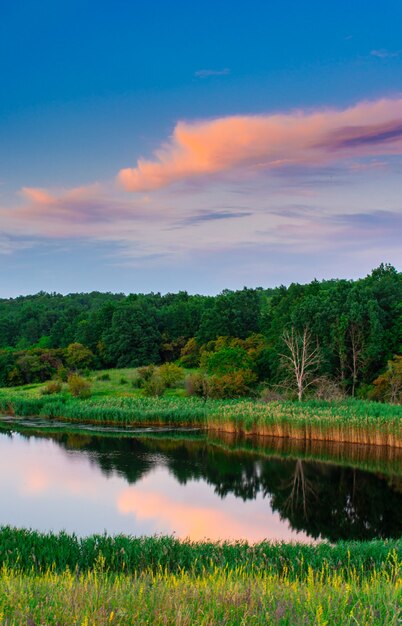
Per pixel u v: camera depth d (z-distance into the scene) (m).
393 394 61.78
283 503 35.56
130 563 18.56
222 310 111.62
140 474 43.16
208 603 8.95
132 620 7.94
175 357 118.81
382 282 82.31
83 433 61.50
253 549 19.72
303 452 50.91
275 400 66.81
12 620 7.80
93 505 34.66
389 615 8.46
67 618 8.01
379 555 18.38
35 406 75.19
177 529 30.08
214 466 45.81
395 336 75.38
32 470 44.16
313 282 97.25
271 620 8.24
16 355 109.12
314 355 76.12
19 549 18.97
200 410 65.75
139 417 67.44
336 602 9.02
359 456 49.19
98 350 116.56
